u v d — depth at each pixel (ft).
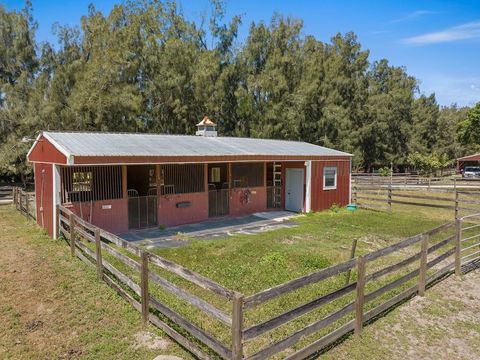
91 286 20.53
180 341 14.56
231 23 99.91
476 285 22.06
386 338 15.80
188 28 96.73
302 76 103.35
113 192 34.50
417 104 173.37
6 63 78.74
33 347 14.75
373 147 146.41
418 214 48.73
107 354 14.21
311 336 15.57
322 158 49.19
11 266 23.91
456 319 17.67
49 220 32.99
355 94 137.08
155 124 85.05
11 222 39.99
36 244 29.45
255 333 11.75
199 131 50.88
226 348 11.82
